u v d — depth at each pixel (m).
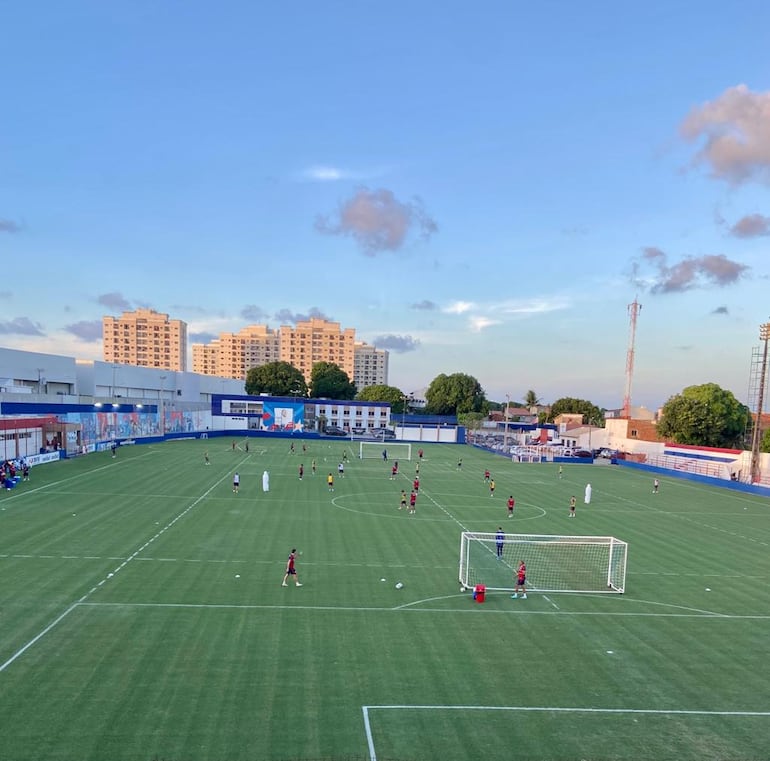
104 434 77.44
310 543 30.19
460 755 12.73
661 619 21.56
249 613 20.20
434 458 82.56
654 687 16.25
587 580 25.95
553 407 165.25
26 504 37.56
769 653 18.89
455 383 153.12
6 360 69.44
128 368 98.38
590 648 18.69
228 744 12.66
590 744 13.41
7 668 15.67
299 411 116.81
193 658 16.62
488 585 24.61
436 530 34.75
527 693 15.57
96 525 32.12
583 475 68.50
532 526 37.47
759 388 65.25
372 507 41.25
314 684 15.47
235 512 37.19
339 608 21.09
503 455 91.31
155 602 20.86
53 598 20.89
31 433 60.56
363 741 13.05
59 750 12.20
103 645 17.23
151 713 13.73
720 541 35.38
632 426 96.12
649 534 36.50
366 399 166.25
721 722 14.58
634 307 108.88
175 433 96.44
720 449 73.00
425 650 17.92
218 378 132.00
